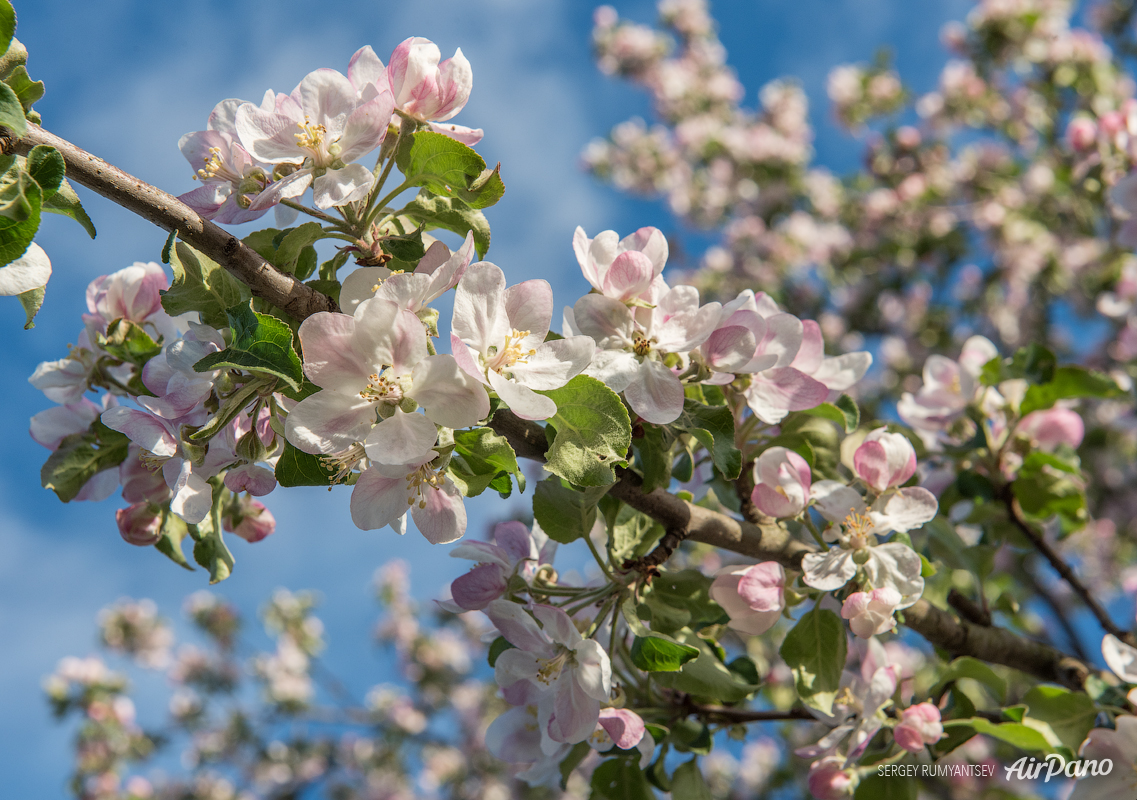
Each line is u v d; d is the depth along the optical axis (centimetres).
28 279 50
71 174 49
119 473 56
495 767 196
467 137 54
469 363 49
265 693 198
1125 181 74
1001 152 194
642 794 58
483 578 56
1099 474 163
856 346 194
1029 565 92
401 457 49
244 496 57
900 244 193
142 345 55
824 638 57
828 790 58
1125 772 58
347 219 53
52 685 177
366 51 53
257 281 50
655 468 55
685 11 236
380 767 202
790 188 218
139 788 178
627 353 54
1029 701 59
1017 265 181
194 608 205
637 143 231
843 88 206
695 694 57
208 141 53
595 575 58
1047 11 168
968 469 69
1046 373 68
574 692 54
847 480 59
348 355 49
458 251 50
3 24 50
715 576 58
